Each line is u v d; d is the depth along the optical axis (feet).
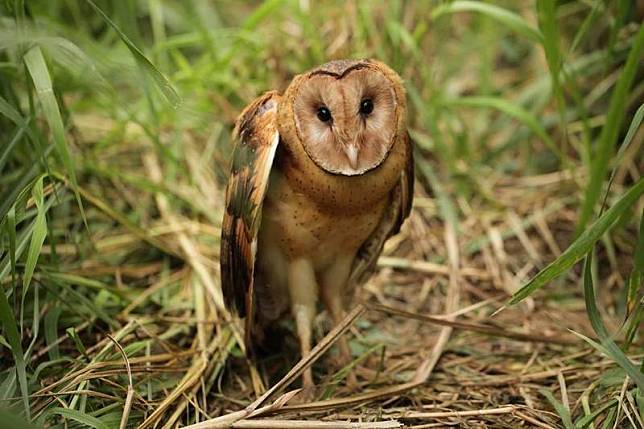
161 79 10.03
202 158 17.30
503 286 15.26
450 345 13.39
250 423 9.82
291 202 11.14
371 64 10.75
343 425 9.70
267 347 13.19
